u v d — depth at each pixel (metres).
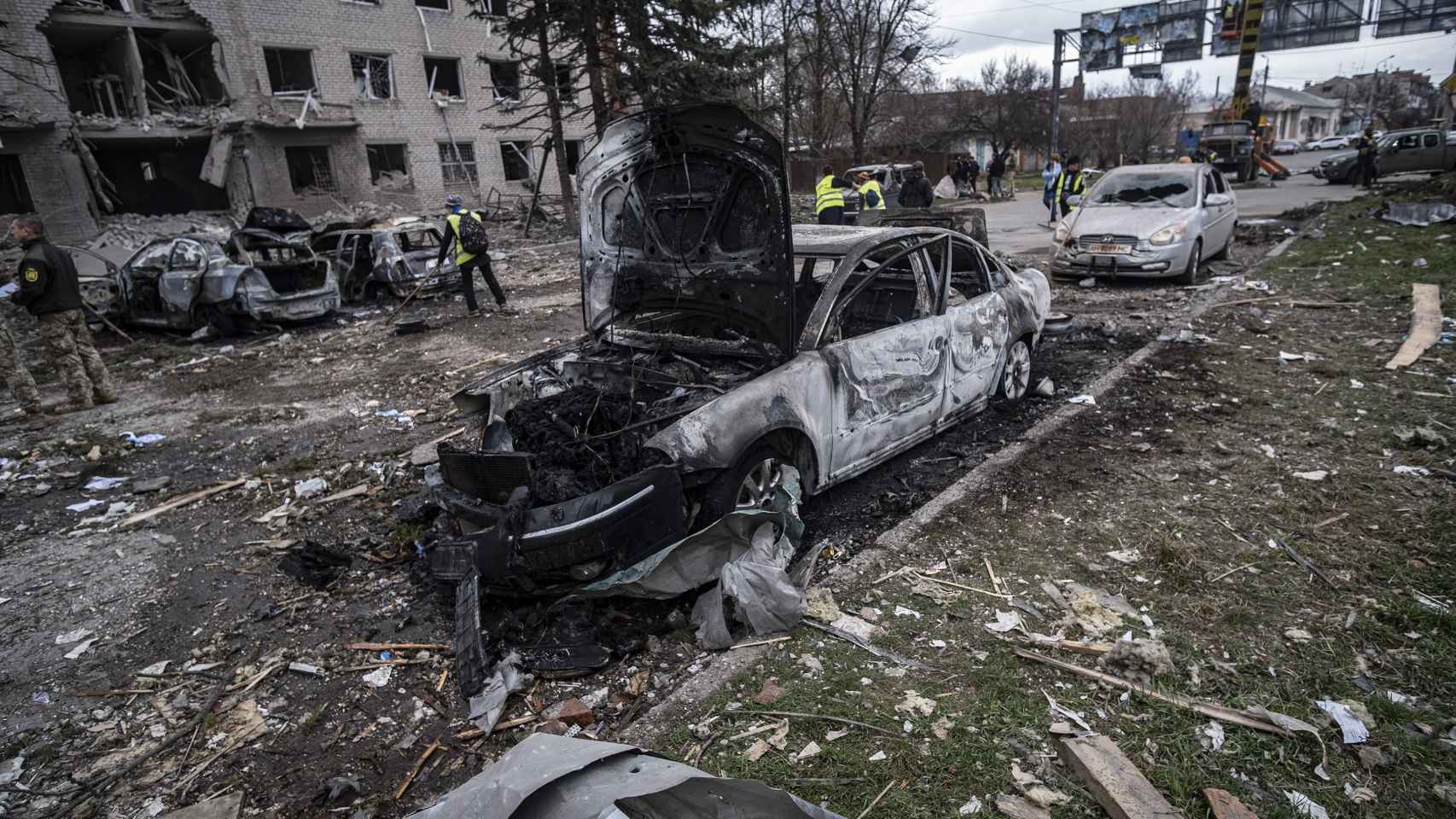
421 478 5.76
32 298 7.83
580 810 1.57
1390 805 2.46
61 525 5.43
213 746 3.14
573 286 14.32
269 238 12.10
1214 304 9.37
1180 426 5.72
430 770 2.92
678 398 4.17
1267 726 2.80
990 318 5.78
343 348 10.45
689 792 1.63
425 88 30.33
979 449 5.65
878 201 15.21
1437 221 13.20
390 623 3.94
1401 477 4.65
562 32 20.05
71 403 8.22
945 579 3.88
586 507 3.54
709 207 4.30
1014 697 3.02
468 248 11.82
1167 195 11.41
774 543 3.95
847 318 5.11
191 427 7.47
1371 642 3.24
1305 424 5.58
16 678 3.68
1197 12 35.47
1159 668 3.08
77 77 27.23
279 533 5.05
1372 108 88.25
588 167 4.79
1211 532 4.18
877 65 32.03
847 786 2.63
